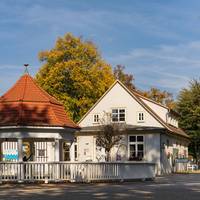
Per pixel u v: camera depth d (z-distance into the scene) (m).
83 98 63.44
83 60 65.69
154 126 53.03
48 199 19.36
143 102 56.59
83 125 55.59
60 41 65.56
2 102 32.31
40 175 30.27
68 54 65.31
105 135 48.72
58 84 62.41
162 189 24.75
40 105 32.19
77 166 31.02
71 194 21.80
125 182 32.03
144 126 52.81
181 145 65.94
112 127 49.09
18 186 27.84
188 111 73.56
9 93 32.84
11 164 30.25
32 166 30.27
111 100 55.28
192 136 72.56
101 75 65.94
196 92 74.31
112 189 24.89
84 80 63.38
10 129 30.91
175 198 19.48
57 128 31.38
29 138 32.44
